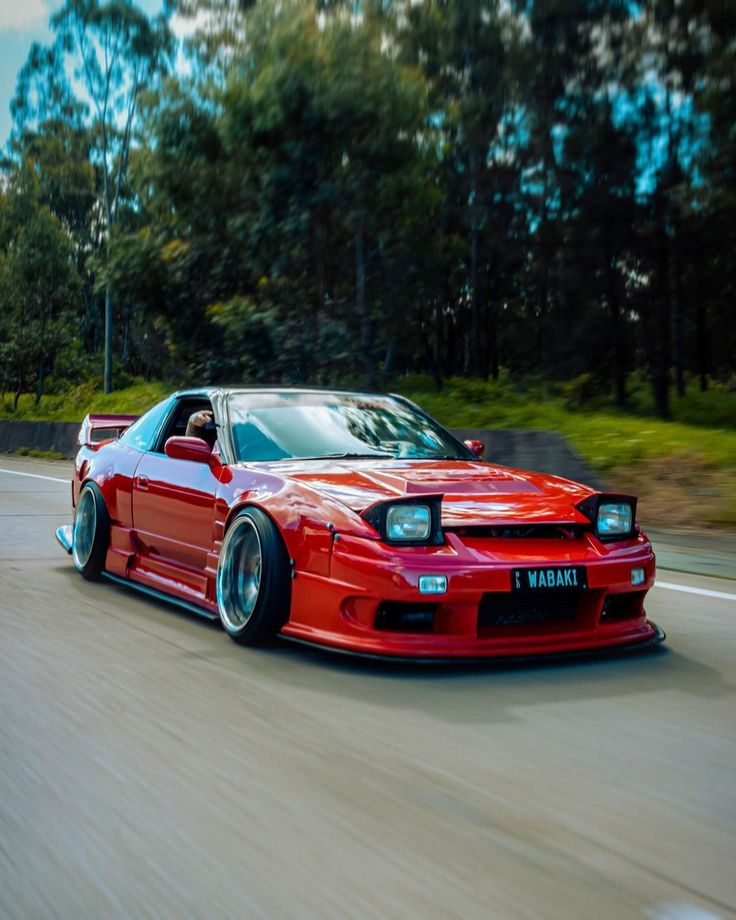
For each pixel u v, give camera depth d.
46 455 19.94
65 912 1.83
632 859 2.04
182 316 19.94
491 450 10.88
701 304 25.33
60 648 3.98
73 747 2.77
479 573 3.51
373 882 1.93
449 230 27.50
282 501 3.92
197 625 4.45
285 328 18.45
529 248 26.08
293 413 4.84
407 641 3.54
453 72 24.05
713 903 1.85
